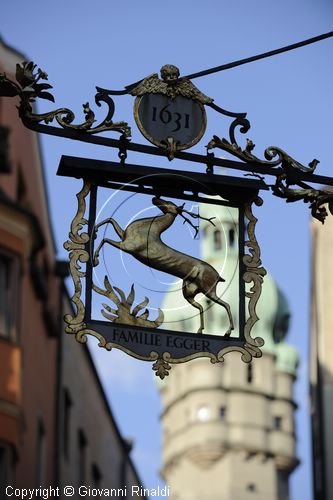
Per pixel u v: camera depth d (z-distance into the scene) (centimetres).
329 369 4800
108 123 1223
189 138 1236
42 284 4434
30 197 4622
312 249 5172
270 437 14225
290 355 14412
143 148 1225
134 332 1177
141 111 1234
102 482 5566
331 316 4869
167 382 14875
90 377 5425
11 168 4331
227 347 1187
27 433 4212
